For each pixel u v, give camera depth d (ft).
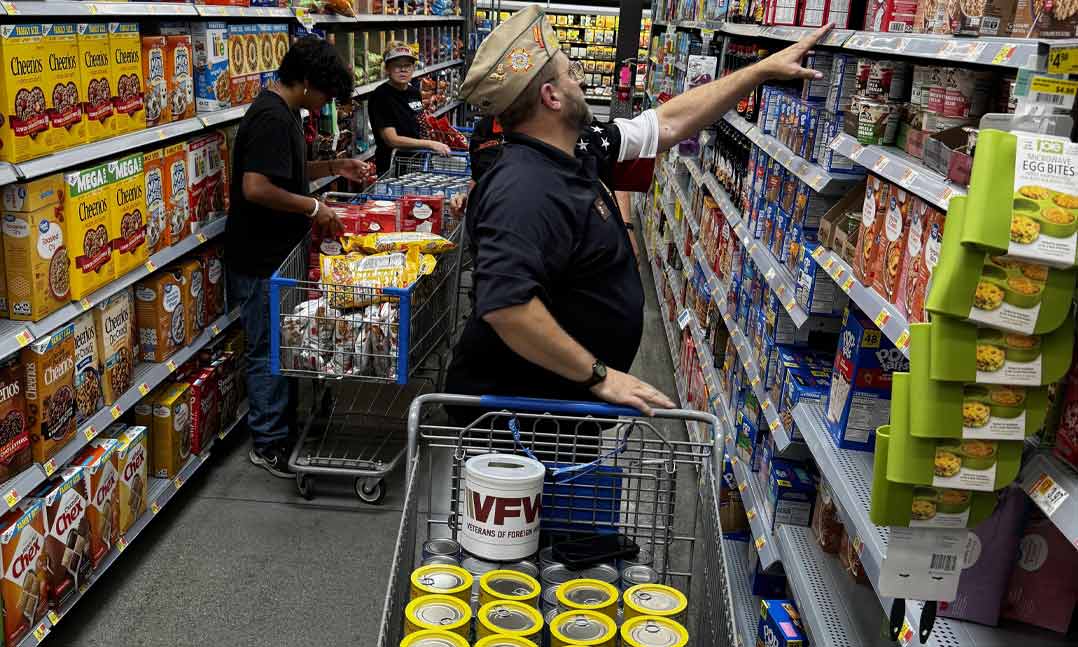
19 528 8.44
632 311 7.04
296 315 11.00
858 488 6.59
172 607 10.38
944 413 4.33
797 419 8.29
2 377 8.32
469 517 5.86
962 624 5.78
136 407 11.67
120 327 10.61
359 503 13.00
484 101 6.58
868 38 7.59
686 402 16.02
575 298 6.81
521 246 6.04
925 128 6.71
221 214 13.43
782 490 8.98
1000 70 6.36
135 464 10.87
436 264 12.31
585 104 6.70
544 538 6.63
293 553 11.62
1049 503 4.49
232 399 14.11
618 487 6.56
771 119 11.62
